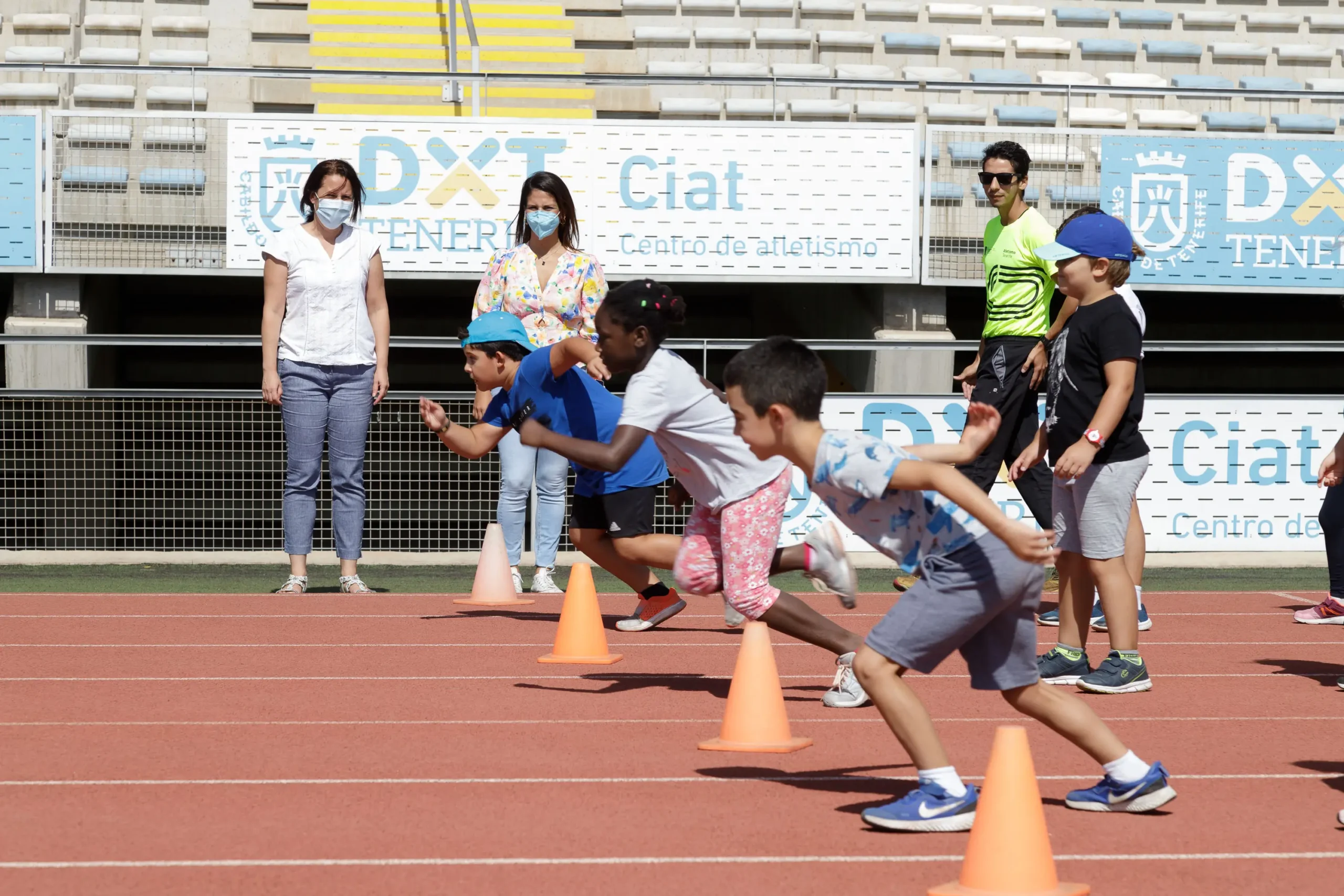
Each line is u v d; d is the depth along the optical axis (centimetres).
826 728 482
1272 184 1146
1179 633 724
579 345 586
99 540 1108
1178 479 1004
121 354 1438
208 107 1445
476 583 809
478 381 604
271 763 429
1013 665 366
